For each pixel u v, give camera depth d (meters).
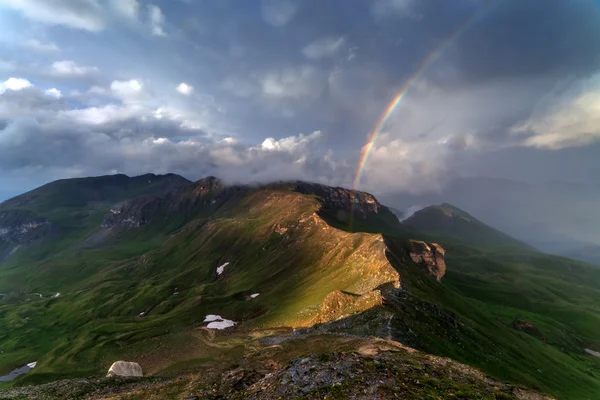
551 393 86.50
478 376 50.06
